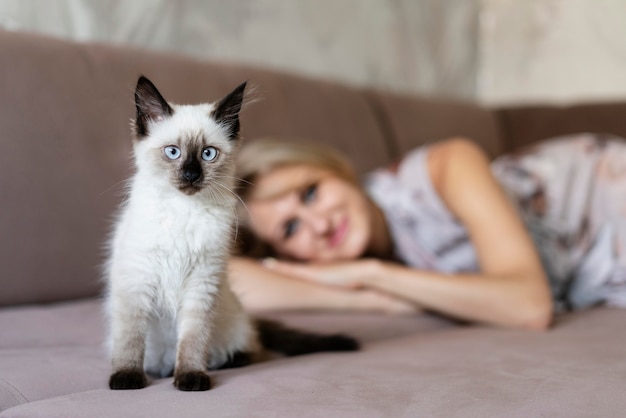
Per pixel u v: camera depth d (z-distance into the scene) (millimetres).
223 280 1355
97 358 1419
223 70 2516
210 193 1344
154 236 1269
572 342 1595
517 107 3785
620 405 1030
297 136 2668
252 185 2275
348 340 1587
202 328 1289
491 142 3596
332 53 3576
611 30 3988
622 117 3455
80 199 2045
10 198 1914
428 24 4125
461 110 3562
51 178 1994
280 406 1013
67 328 1693
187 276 1310
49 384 1216
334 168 2414
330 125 2826
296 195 2291
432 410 999
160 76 2285
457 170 2238
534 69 4289
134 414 977
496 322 1934
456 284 1944
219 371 1341
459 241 2350
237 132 1469
